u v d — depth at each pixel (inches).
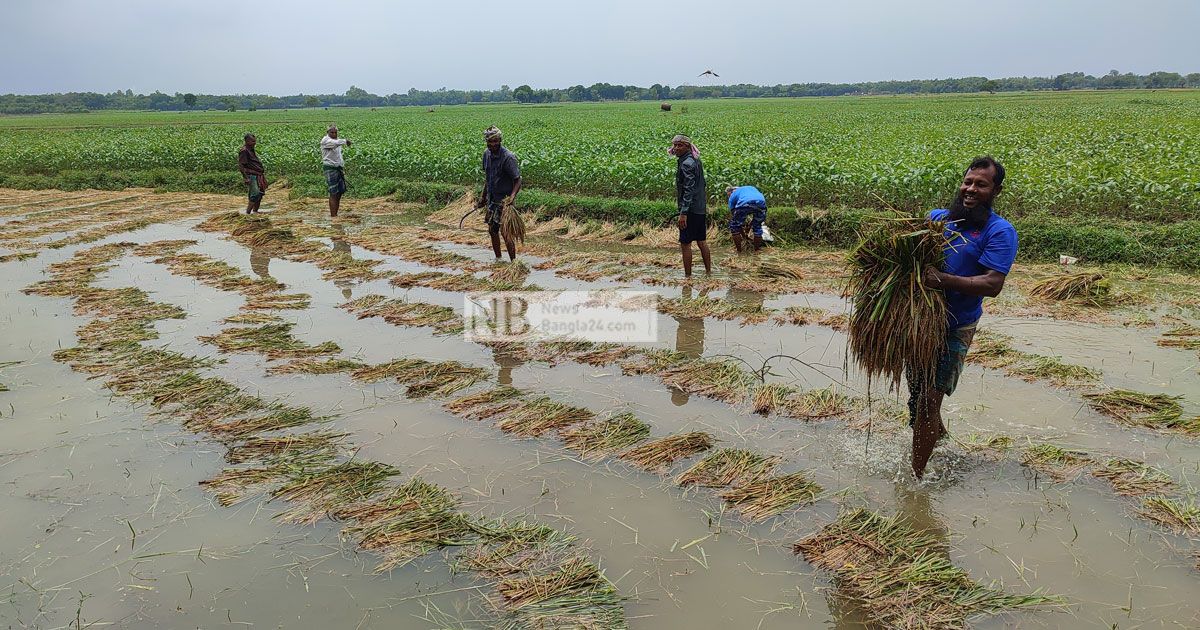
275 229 432.5
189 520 142.8
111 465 163.8
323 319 274.7
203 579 125.4
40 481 157.0
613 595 118.5
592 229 447.2
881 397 190.9
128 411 191.5
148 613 117.1
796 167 479.2
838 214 396.5
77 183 737.0
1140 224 356.5
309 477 154.8
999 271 135.9
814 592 119.6
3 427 182.9
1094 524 134.7
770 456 161.9
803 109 2470.5
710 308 275.1
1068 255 339.6
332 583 124.0
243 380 213.3
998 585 119.3
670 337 248.7
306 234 458.3
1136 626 109.5
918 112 1937.7
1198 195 373.1
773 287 309.6
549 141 912.3
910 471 154.7
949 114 1753.2
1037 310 263.9
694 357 227.0
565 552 130.2
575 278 339.0
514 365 223.8
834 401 185.9
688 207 315.0
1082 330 242.7
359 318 273.4
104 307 286.7
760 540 133.4
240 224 459.2
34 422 185.5
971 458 158.9
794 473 154.3
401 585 123.1
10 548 134.2
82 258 378.0
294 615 116.3
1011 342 231.6
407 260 382.0
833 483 151.3
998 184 139.3
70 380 212.7
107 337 249.3
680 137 311.3
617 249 410.9
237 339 247.3
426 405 194.1
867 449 164.7
